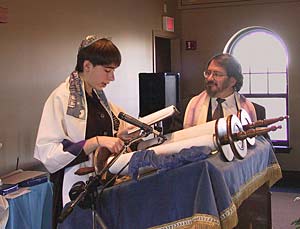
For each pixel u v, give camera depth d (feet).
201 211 4.60
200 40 22.33
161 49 22.00
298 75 20.38
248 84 21.76
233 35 21.62
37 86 12.80
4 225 9.15
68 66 14.24
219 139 5.01
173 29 21.93
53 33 13.51
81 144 5.51
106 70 5.88
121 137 5.47
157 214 4.98
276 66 21.20
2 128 11.51
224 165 5.01
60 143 5.74
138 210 5.09
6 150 11.65
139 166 4.98
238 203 5.22
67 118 5.79
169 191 4.91
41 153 5.72
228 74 6.95
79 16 14.84
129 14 18.30
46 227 10.52
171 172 4.91
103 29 16.37
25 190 10.02
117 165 5.15
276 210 16.15
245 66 21.80
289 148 20.49
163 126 6.69
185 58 22.66
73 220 5.43
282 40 20.70
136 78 18.97
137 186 5.10
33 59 12.64
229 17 21.65
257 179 6.04
